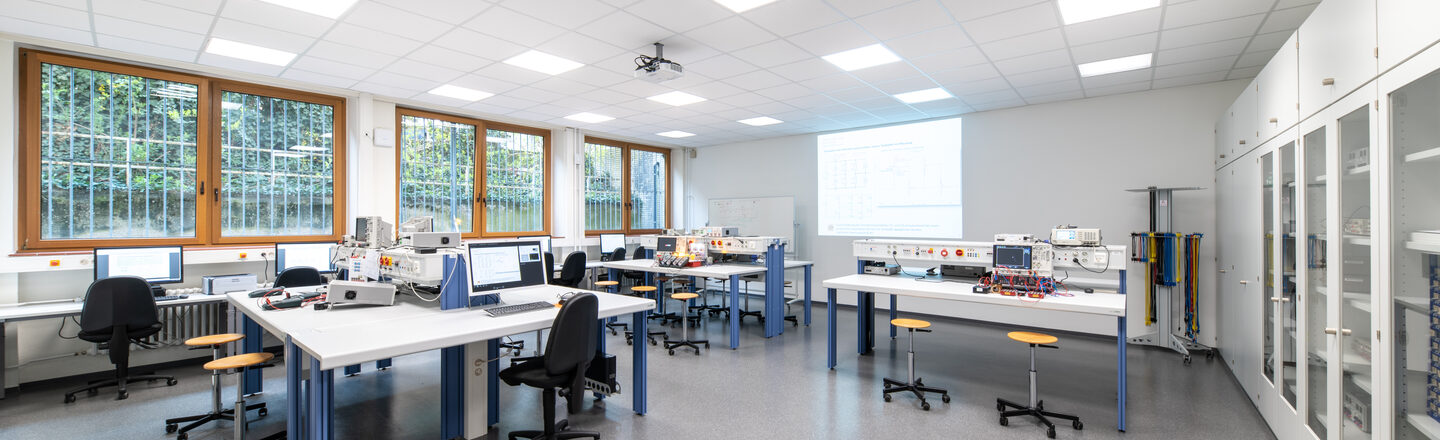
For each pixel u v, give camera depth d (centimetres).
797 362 450
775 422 317
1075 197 559
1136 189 493
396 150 596
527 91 532
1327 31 226
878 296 696
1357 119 210
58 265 389
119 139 440
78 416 329
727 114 643
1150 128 519
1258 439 294
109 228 437
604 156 838
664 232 920
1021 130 594
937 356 470
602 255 788
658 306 651
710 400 354
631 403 349
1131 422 317
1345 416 217
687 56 416
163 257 418
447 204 649
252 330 365
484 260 305
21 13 333
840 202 740
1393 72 175
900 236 682
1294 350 274
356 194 553
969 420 320
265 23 349
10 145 379
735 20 342
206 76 474
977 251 410
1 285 378
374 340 222
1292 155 276
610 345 515
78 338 407
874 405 345
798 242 783
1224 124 428
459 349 296
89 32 367
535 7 321
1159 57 413
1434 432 178
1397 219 179
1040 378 405
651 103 587
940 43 384
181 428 297
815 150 769
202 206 475
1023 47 392
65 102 418
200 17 339
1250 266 347
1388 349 182
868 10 325
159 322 387
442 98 567
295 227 532
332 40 381
